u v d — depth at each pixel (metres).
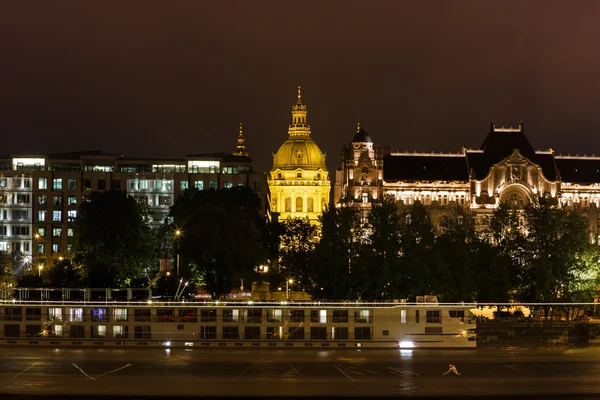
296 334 163.62
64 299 187.50
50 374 145.88
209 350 161.62
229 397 135.75
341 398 136.00
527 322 191.50
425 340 164.50
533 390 140.88
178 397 135.50
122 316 163.75
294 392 138.38
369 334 163.50
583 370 153.12
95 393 136.62
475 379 146.25
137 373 146.88
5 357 155.50
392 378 145.88
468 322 166.00
